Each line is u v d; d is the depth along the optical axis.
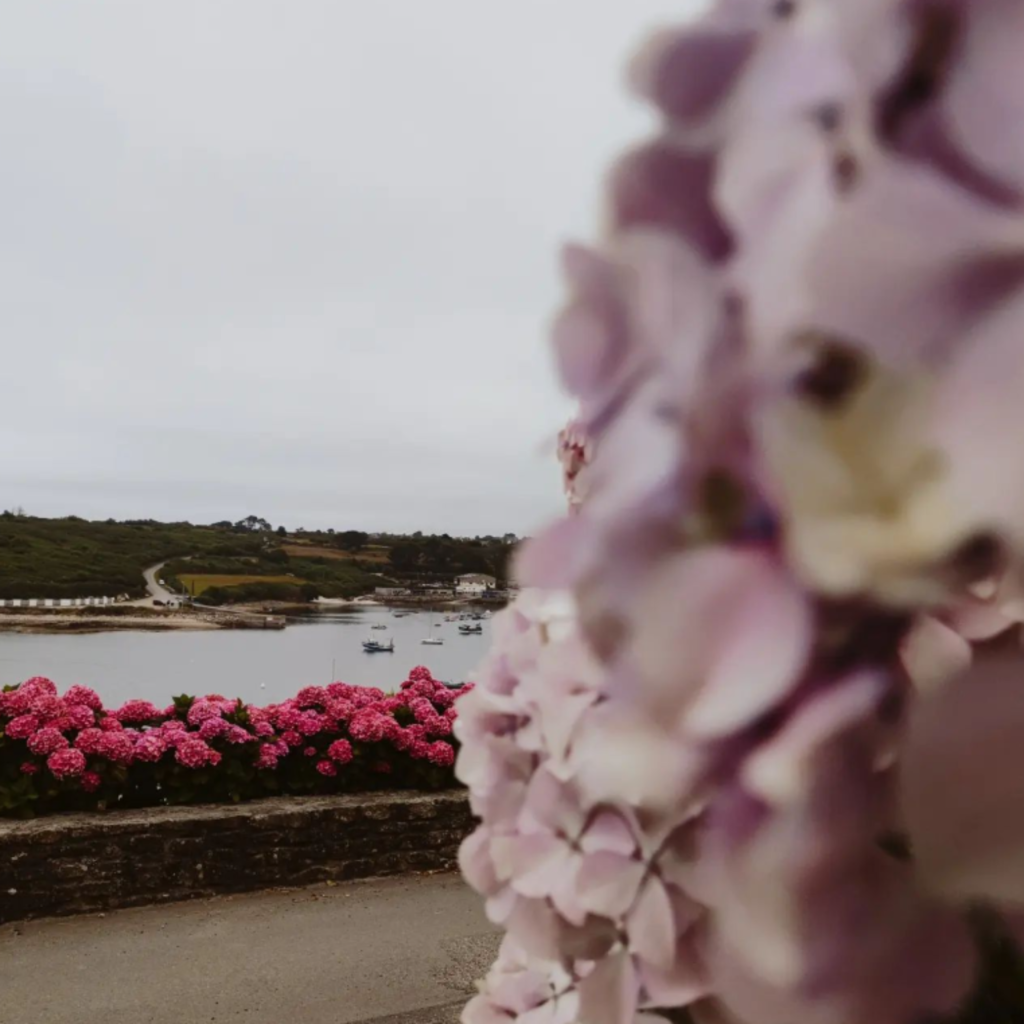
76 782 4.60
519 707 0.69
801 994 0.39
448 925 4.32
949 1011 0.38
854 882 0.37
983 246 0.30
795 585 0.35
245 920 4.31
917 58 0.34
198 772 4.89
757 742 0.37
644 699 0.40
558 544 0.46
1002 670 0.33
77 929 4.15
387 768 5.35
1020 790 0.32
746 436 0.36
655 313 0.41
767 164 0.37
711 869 0.42
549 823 0.59
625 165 0.45
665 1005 0.50
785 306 0.33
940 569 0.31
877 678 0.34
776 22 0.42
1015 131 0.32
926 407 0.31
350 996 3.61
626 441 0.42
